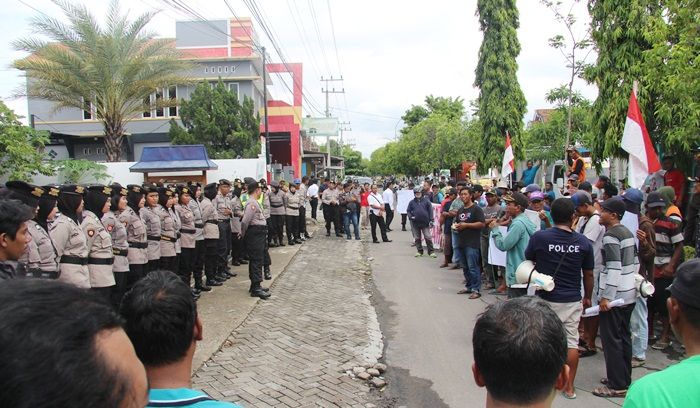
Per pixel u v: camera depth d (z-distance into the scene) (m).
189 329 1.86
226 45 31.25
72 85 19.19
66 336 0.84
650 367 5.80
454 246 12.13
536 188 8.91
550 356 1.68
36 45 18.30
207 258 9.94
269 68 37.47
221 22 31.28
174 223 8.55
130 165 18.41
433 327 7.50
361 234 19.42
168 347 1.79
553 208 4.95
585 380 5.47
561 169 17.66
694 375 1.75
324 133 47.62
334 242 16.92
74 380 0.82
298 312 8.11
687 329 2.03
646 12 10.09
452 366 5.96
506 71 18.86
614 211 5.06
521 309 1.82
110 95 19.81
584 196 6.33
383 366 5.86
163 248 8.33
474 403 4.98
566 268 4.82
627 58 10.20
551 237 4.88
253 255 9.01
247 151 25.59
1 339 0.81
